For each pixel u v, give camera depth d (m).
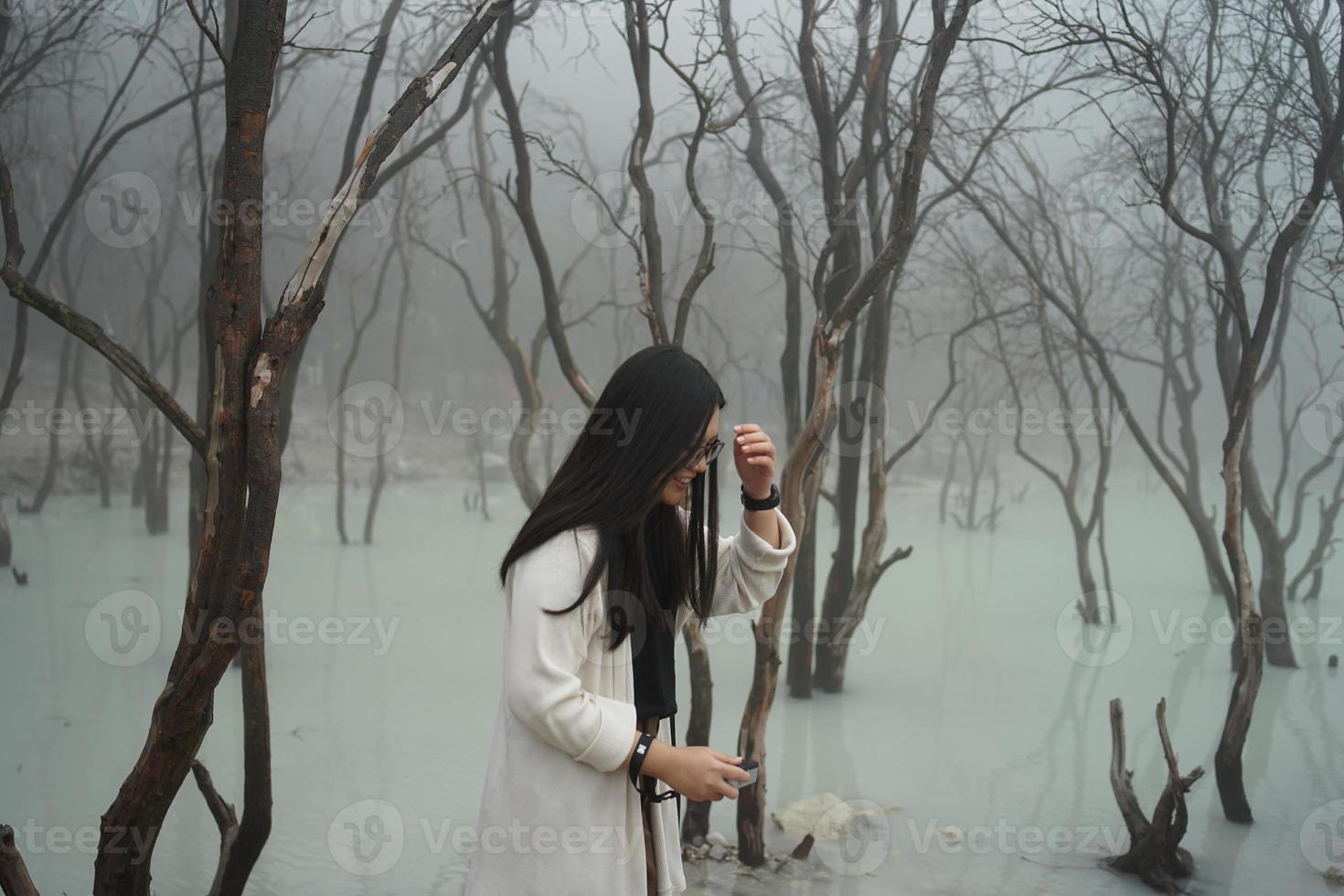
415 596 7.59
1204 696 5.20
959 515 15.03
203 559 1.80
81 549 8.94
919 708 4.97
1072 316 5.68
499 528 12.05
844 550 5.32
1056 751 4.30
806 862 3.11
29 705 4.56
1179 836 2.92
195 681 1.69
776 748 4.32
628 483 1.47
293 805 3.54
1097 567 9.78
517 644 1.40
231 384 1.67
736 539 1.69
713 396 1.52
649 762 1.40
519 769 1.46
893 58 4.41
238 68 1.66
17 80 5.04
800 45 4.08
